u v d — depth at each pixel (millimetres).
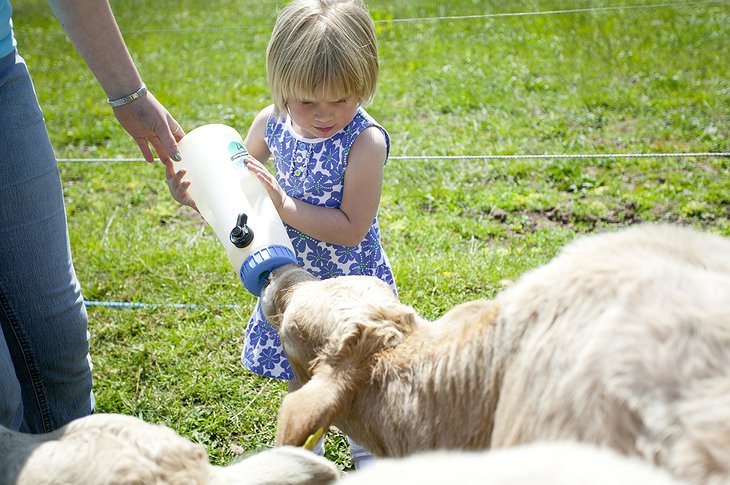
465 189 6312
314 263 3439
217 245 5527
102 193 6723
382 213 5914
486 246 5426
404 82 9039
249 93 9227
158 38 11766
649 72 8875
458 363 2096
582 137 7234
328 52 3055
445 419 2102
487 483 1299
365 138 3314
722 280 1720
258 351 3426
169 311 4824
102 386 4195
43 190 3049
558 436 1706
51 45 11836
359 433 2328
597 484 1263
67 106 9164
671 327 1628
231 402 4043
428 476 1369
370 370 2270
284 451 1927
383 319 2316
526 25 10820
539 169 6562
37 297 3078
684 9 10891
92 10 3016
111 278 5180
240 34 11766
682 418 1533
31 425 3295
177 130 3383
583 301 1795
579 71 9055
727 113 7652
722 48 9492
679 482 1423
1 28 2885
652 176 6367
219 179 3080
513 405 1854
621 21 10641
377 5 12148
